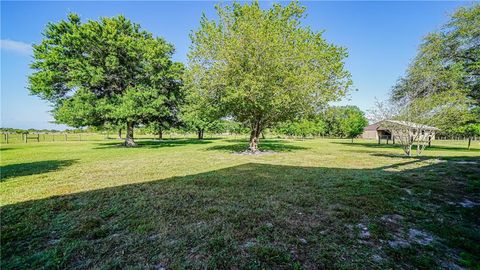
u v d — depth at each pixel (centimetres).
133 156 1280
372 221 348
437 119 1227
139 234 302
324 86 1343
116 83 2056
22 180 637
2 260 240
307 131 4688
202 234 301
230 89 1159
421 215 374
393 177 677
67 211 387
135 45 1973
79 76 1814
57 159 1130
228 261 240
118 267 230
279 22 1355
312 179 652
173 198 463
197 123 3772
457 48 1739
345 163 1009
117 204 424
